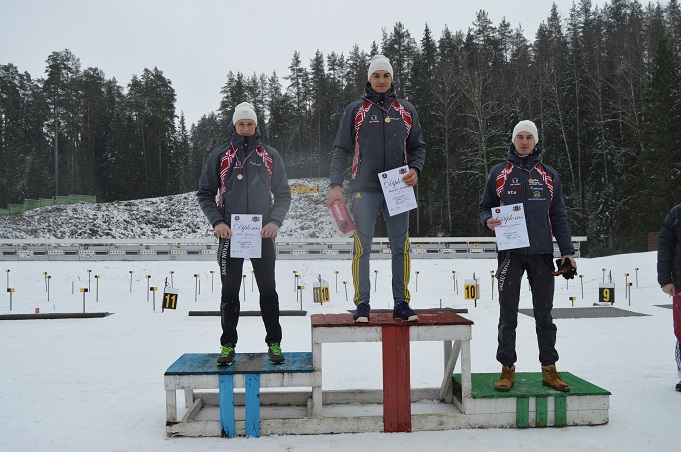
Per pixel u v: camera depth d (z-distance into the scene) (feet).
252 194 14.78
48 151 208.33
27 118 198.70
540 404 13.78
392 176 14.15
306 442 12.71
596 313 40.04
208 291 59.98
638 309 42.68
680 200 103.60
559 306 45.60
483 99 137.90
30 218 131.34
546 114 131.64
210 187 15.26
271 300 14.83
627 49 136.46
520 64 146.51
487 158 127.03
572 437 12.85
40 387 18.75
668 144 106.32
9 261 76.64
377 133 14.38
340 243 86.79
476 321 37.76
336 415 14.58
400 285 14.29
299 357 15.29
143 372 21.52
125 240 83.71
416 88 137.59
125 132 184.44
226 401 13.38
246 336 31.35
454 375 15.93
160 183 187.32
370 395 16.24
